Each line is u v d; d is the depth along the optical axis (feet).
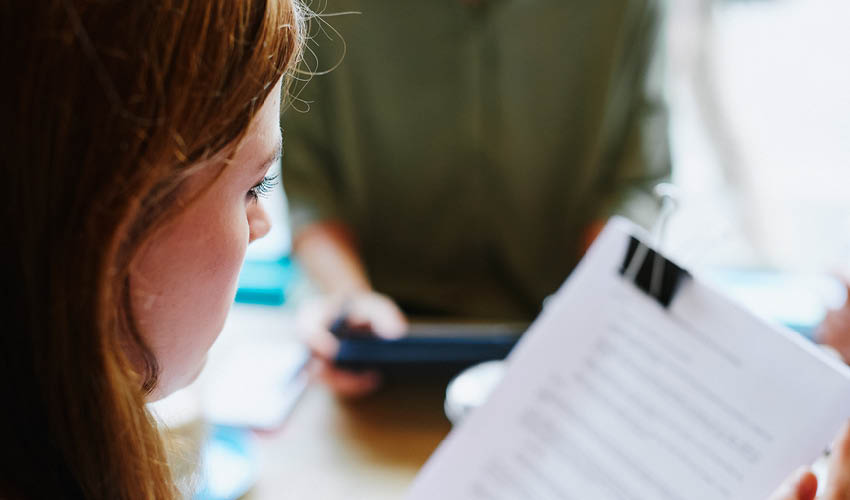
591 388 1.50
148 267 0.95
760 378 1.33
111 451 0.94
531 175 3.53
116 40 0.78
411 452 2.10
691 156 4.36
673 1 4.04
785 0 3.98
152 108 0.81
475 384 2.15
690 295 1.44
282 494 1.94
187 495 1.54
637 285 1.50
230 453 2.04
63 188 0.81
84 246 0.83
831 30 3.99
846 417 1.24
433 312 3.46
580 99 3.42
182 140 0.84
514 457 1.52
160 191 0.88
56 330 0.86
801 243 4.22
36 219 0.82
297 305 3.40
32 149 0.79
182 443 1.68
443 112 3.44
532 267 3.62
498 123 3.49
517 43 3.37
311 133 3.46
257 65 0.89
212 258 1.00
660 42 3.37
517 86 3.43
